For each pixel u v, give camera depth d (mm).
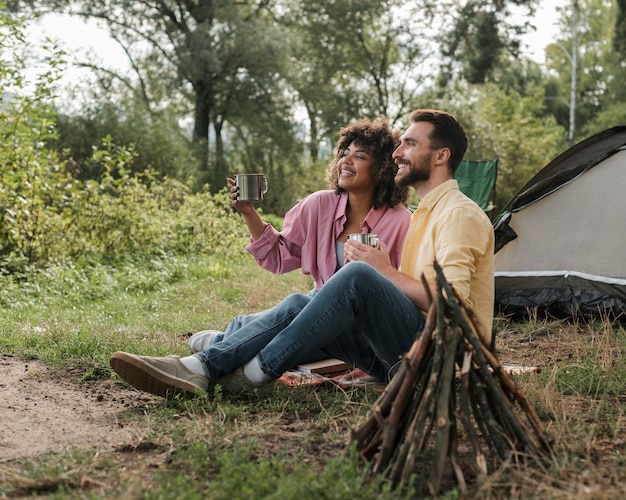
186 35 30281
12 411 3842
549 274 7082
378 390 3938
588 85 48750
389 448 2758
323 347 3988
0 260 8969
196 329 6277
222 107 32812
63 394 4195
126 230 10969
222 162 31984
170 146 23969
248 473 2727
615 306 6688
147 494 2586
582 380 4188
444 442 2668
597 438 3295
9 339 5523
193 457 2988
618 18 41500
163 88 31422
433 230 3646
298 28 36562
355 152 4352
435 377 2764
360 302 3600
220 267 10164
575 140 46531
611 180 7000
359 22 36219
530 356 5426
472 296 3588
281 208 31297
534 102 45625
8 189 9109
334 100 37281
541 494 2639
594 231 6992
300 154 33688
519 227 7266
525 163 36156
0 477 2875
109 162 11930
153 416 3648
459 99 35156
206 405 3729
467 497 2643
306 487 2500
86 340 5281
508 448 2865
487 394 2934
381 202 4395
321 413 3605
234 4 31984
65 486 2791
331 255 4434
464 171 10938
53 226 9781
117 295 8211
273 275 9727
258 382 3805
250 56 30625
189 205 13555
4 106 9727
